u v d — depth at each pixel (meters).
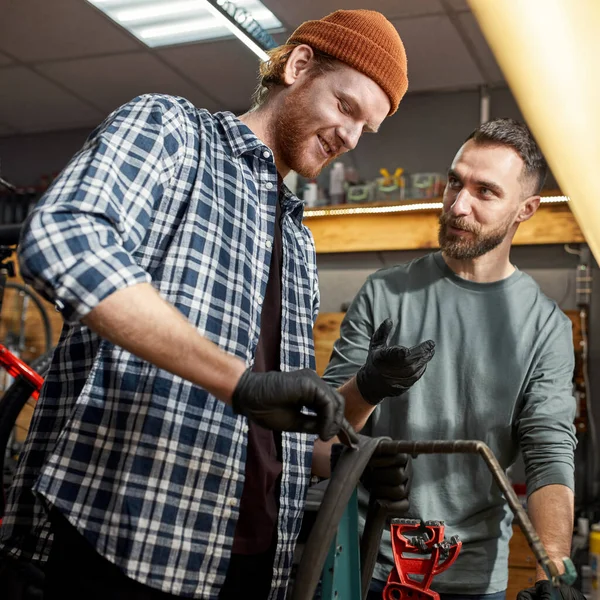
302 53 1.25
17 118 4.64
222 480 1.05
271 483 1.15
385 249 3.72
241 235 1.14
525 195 1.62
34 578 2.18
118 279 0.87
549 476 1.44
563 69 0.64
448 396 1.57
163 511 1.00
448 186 1.66
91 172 0.96
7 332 4.10
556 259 3.61
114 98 4.29
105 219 0.94
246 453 1.10
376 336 1.33
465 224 1.58
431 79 3.88
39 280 0.88
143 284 0.90
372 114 1.25
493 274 1.64
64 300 0.87
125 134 1.03
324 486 1.32
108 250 0.90
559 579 0.83
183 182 1.10
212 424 1.05
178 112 1.12
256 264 1.16
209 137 1.18
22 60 3.84
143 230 1.02
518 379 1.55
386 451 0.97
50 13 3.36
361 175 4.12
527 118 0.71
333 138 1.25
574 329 3.29
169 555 1.00
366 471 1.07
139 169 1.02
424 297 1.66
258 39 3.08
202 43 3.56
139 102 1.09
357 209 3.72
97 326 0.88
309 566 0.88
